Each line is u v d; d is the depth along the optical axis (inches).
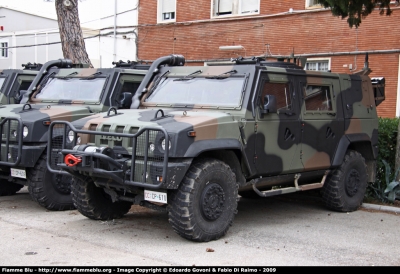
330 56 595.2
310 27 608.1
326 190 312.8
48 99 349.7
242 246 233.8
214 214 236.5
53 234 249.0
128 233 253.4
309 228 274.5
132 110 273.1
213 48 684.1
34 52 946.1
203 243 236.7
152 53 733.9
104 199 274.8
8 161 292.0
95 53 781.9
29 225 267.3
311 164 288.5
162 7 725.9
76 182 269.0
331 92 305.9
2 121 293.0
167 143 215.8
